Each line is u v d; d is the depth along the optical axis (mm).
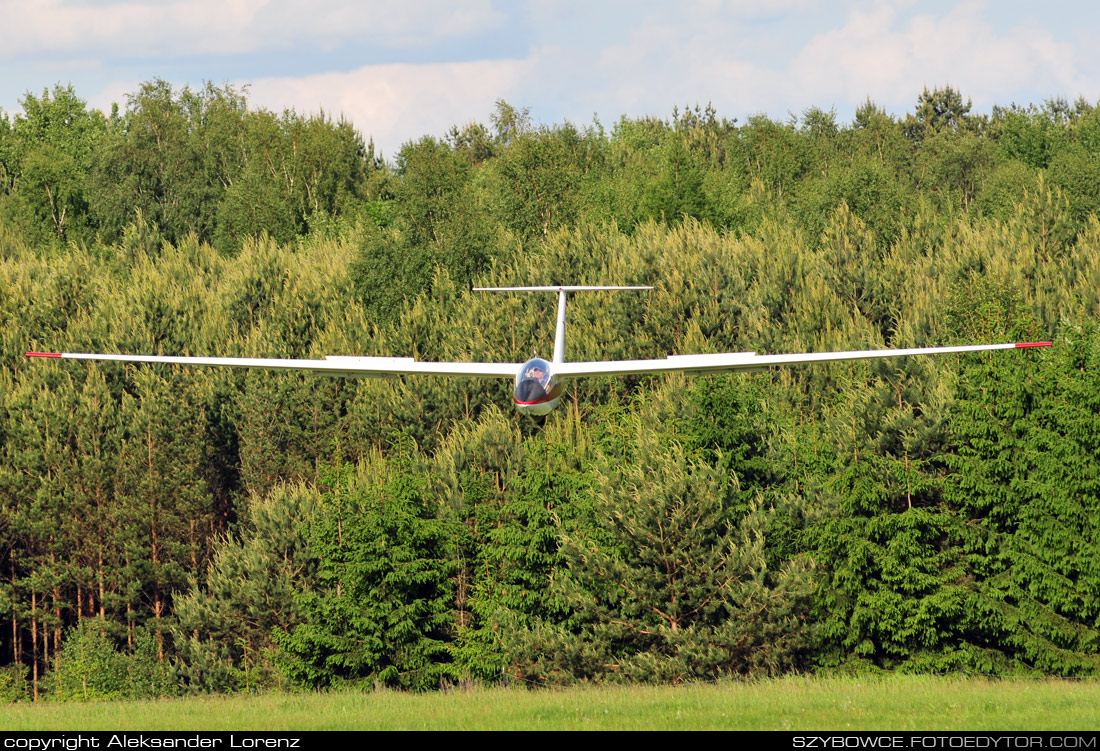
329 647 182125
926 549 164750
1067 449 158375
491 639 177250
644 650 165000
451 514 193250
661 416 197125
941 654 164000
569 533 179000
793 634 159875
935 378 186750
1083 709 77000
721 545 161750
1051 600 157625
